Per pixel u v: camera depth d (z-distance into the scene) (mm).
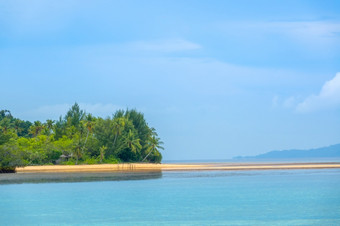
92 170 133750
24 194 67062
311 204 55406
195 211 50469
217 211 50344
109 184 82875
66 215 48281
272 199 60594
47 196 64500
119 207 53844
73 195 65812
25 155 121125
